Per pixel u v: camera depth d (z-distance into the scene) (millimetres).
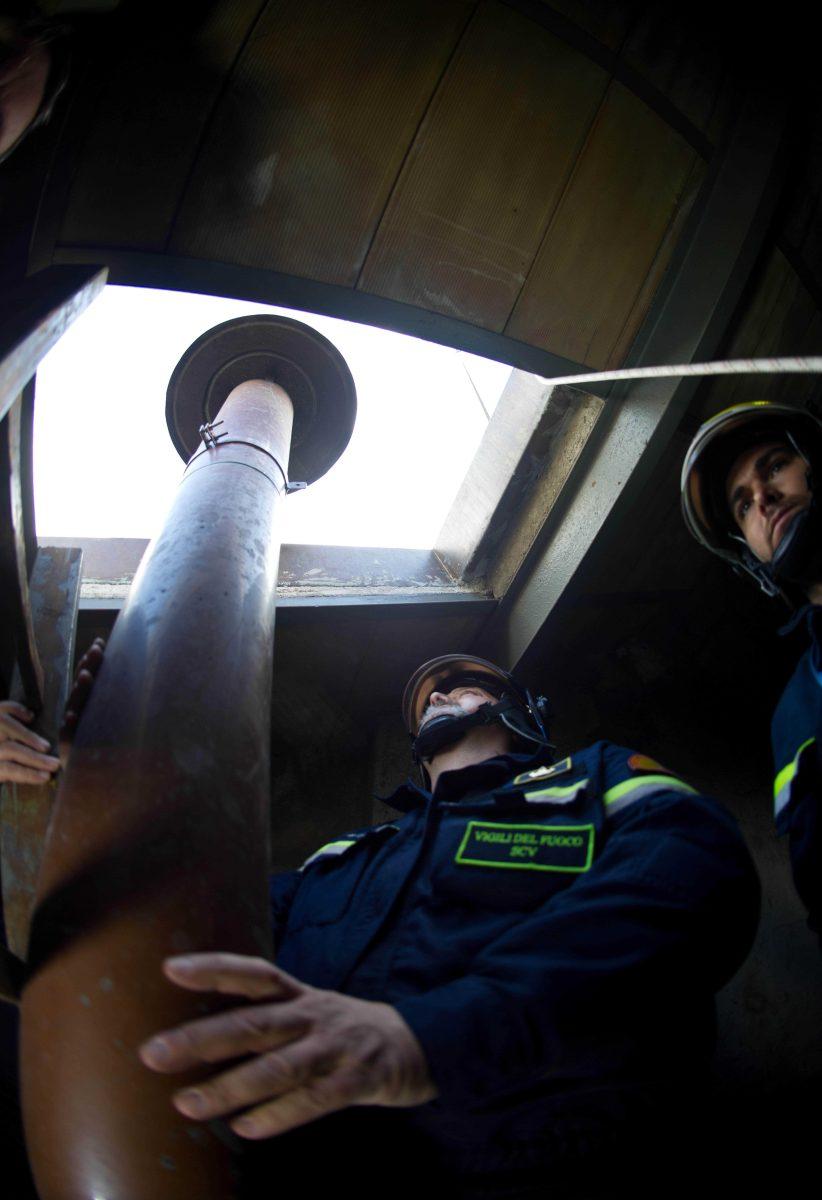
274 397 4348
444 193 4172
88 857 1505
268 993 1225
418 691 3830
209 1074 1315
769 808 5445
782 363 2191
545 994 1396
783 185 4484
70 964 1387
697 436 2801
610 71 4125
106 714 1758
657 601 5691
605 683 5871
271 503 2885
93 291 2664
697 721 5891
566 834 1898
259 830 1669
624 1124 1628
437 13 3734
